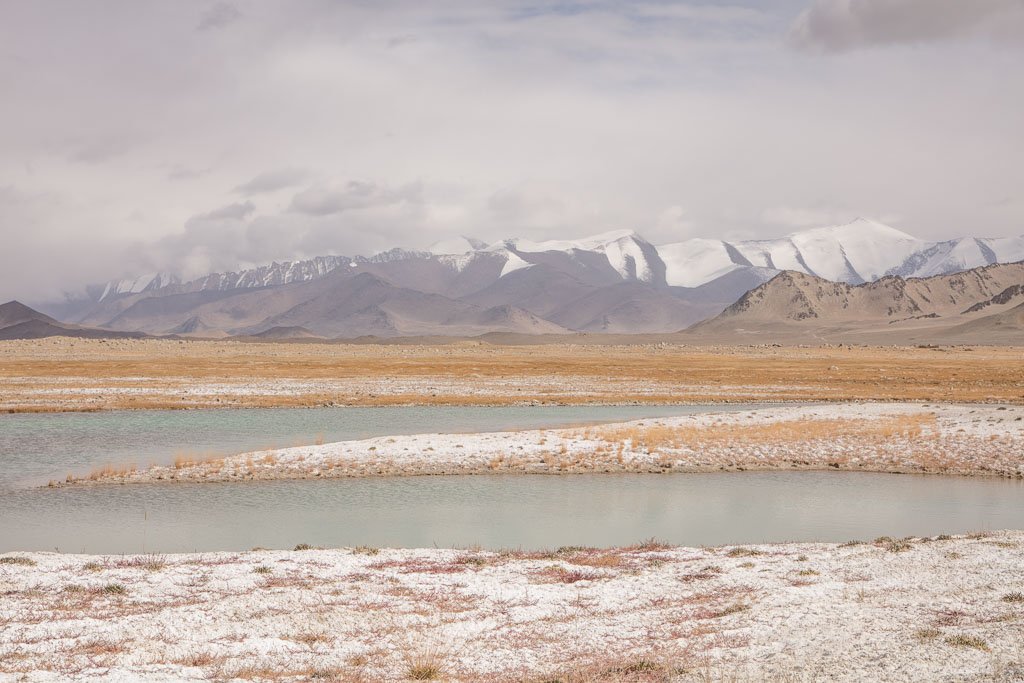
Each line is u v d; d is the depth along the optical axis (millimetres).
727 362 169500
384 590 23297
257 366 140500
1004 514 38750
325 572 25422
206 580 24281
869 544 28609
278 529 35750
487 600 22422
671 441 58469
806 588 22562
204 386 103688
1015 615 18828
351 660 17609
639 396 97312
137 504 40844
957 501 41906
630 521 37312
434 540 33688
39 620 20078
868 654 16781
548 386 109125
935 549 26781
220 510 39500
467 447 55844
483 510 39625
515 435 61188
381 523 36906
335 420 75500
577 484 46375
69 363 140875
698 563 26609
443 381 115562
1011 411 73875
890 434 61312
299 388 102938
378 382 112750
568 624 20297
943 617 19109
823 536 34344
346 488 44906
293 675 16734
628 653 18000
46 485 45375
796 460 53062
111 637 18781
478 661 17609
